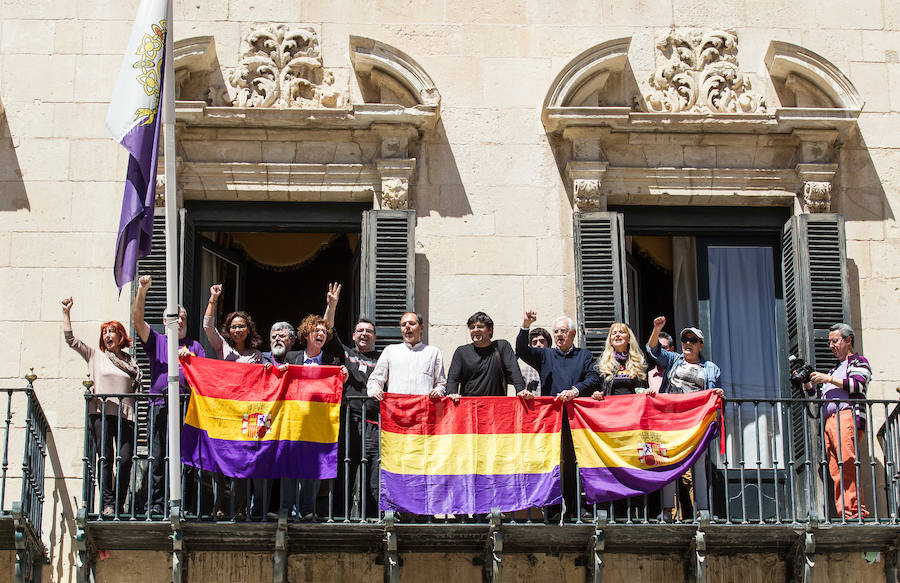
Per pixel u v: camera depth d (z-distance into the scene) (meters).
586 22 16.41
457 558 14.33
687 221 16.12
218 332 15.59
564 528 13.93
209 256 16.30
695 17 16.45
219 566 14.16
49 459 14.98
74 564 14.70
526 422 14.22
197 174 15.76
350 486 14.48
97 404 14.48
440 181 15.89
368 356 15.20
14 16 16.12
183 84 15.95
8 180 15.68
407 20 16.33
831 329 15.34
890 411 15.48
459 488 14.04
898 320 15.74
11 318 15.34
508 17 16.38
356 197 15.88
